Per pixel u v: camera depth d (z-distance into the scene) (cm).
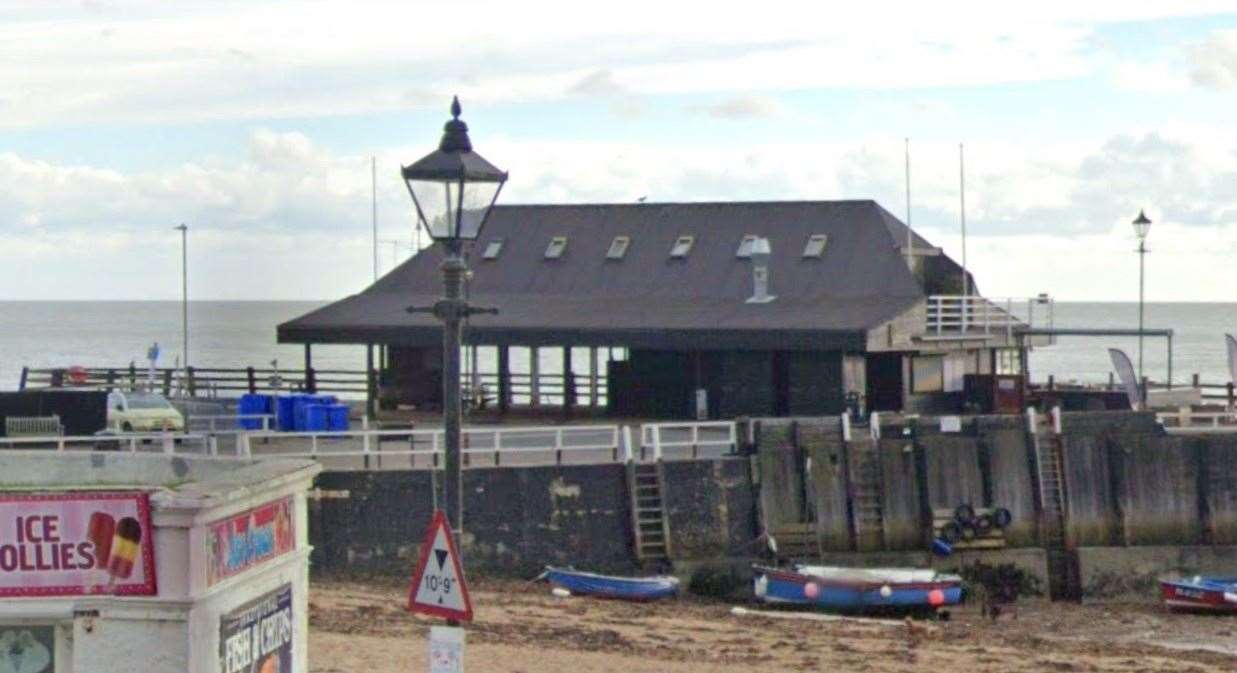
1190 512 7600
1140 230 9919
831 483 7275
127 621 2572
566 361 9338
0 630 2589
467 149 2803
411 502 6712
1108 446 7575
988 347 9350
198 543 2572
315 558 6638
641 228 10019
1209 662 5147
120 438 6556
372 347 9581
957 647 5153
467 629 4853
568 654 4419
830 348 8438
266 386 13775
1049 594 7438
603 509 6975
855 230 9562
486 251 10112
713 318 8894
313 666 3962
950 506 7400
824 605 6506
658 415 9138
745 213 9912
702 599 6856
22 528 2558
